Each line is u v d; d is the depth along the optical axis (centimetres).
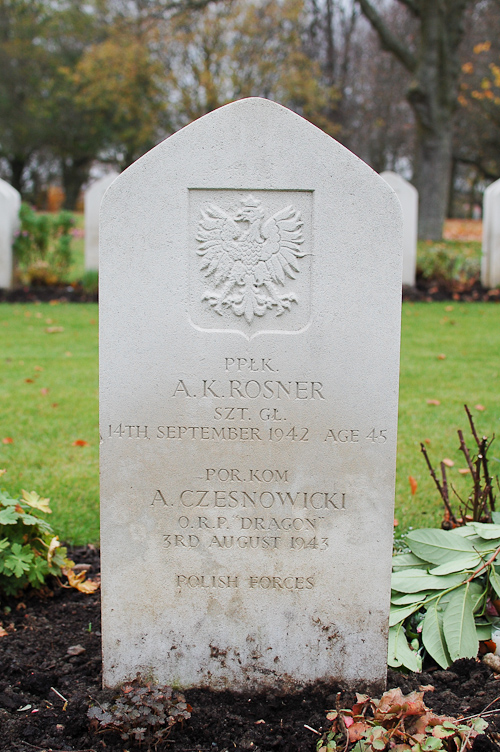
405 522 426
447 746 250
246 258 282
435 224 1894
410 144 3969
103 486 288
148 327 282
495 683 290
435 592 329
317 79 2966
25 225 1388
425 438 573
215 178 276
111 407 285
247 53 2523
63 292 1386
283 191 279
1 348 916
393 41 1891
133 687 282
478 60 3059
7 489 470
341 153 275
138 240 278
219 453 288
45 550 367
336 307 282
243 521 291
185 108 2627
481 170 3603
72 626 340
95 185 1402
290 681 298
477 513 365
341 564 292
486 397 684
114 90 2712
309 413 287
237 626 295
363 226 278
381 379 285
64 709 278
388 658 303
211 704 289
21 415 636
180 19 2373
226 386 285
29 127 3584
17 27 3544
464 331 1016
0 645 319
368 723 245
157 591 293
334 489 289
